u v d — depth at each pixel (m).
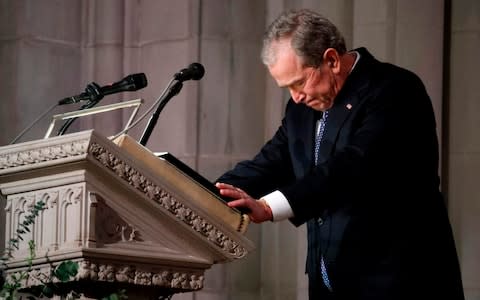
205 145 17.94
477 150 17.70
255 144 18.06
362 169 10.18
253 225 17.91
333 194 10.09
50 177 8.89
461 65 17.94
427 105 10.73
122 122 18.20
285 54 10.48
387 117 10.43
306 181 10.05
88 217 8.62
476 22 17.94
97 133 8.62
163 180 8.97
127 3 18.48
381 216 10.53
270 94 18.11
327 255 10.68
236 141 18.00
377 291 10.47
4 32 18.08
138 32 18.52
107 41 18.39
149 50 18.34
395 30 17.58
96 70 18.39
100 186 8.73
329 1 17.80
